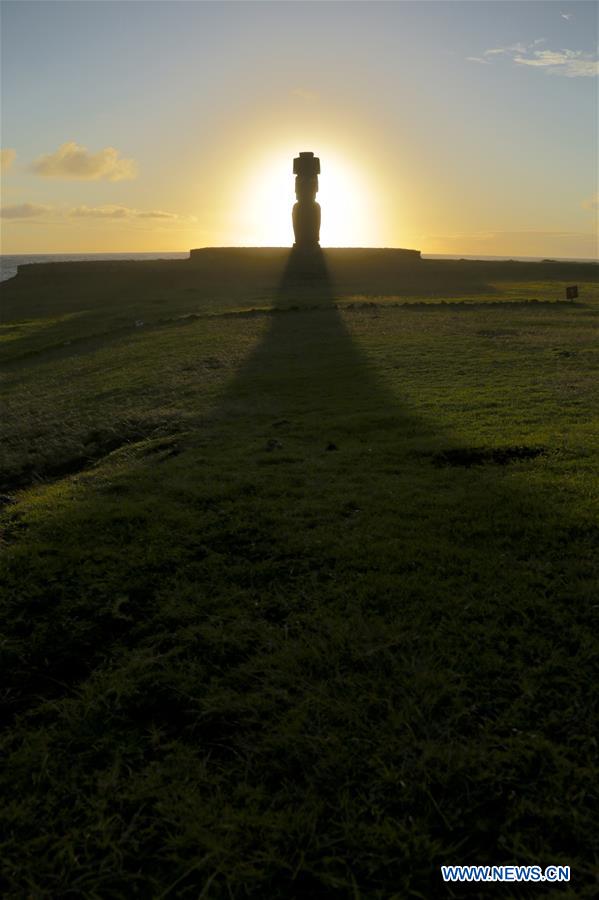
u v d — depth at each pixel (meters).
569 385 12.11
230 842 3.24
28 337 30.55
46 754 3.85
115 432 11.38
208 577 5.61
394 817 3.31
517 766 3.55
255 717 4.00
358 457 8.55
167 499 7.39
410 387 12.79
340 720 3.93
